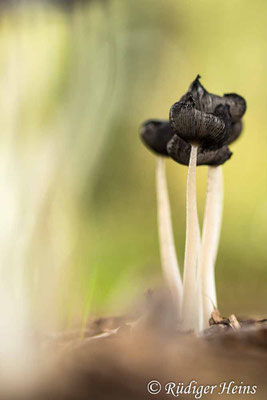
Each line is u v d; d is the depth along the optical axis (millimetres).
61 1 526
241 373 356
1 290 404
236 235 1136
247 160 1230
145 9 1265
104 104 697
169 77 1301
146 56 1265
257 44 1264
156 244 1117
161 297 406
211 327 382
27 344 363
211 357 359
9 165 522
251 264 1060
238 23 1276
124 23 1243
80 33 591
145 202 1254
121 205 1229
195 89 384
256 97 1263
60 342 397
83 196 788
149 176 1290
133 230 1174
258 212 1167
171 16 1280
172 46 1294
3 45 576
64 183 637
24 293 410
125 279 832
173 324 397
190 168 385
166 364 356
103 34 595
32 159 552
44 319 414
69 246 628
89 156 824
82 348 368
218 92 1289
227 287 951
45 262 440
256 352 361
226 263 1070
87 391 345
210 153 390
